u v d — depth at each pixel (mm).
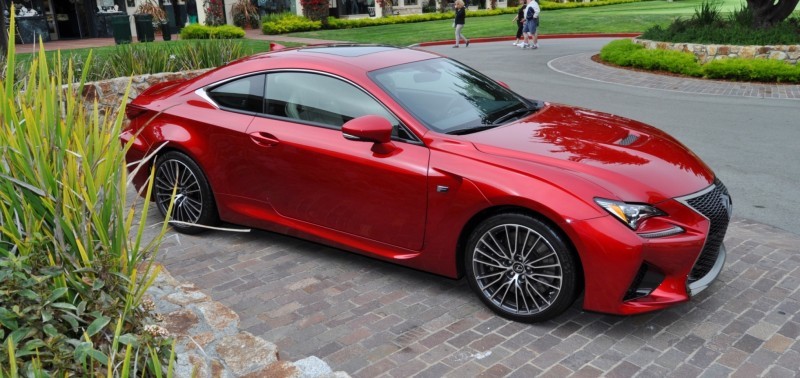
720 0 50781
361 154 4559
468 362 3707
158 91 6000
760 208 6426
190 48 11125
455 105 4840
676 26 19203
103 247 2324
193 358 2832
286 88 5090
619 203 3801
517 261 4086
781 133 9602
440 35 28266
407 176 4348
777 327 4004
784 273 4785
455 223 4227
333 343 3949
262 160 5059
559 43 25516
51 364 2082
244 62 5465
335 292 4637
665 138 4730
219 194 5422
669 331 4000
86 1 26797
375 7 36562
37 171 2324
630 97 12961
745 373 3533
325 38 26750
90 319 2270
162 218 6098
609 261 3730
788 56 15859
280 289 4699
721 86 14430
